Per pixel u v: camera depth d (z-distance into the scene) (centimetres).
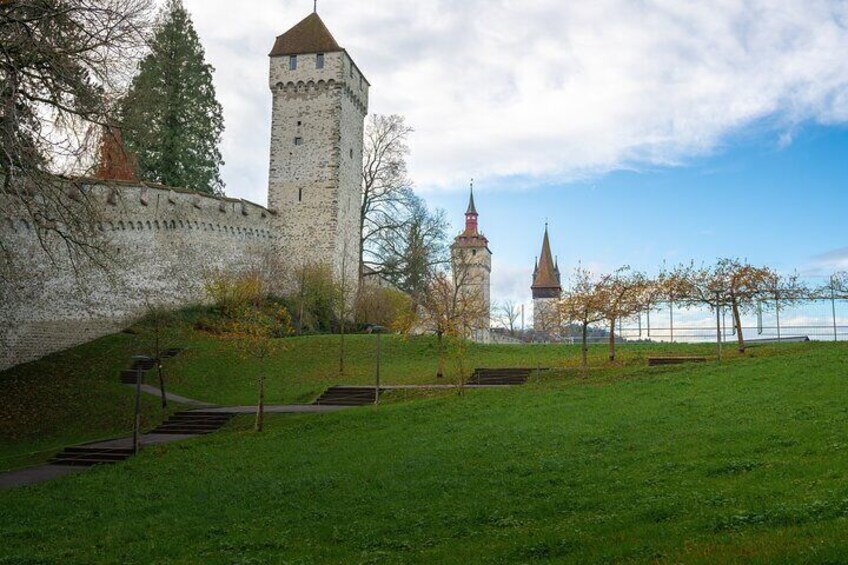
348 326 6059
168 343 4431
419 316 4962
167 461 2411
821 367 2791
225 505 1667
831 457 1430
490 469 1730
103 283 4766
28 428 3403
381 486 1686
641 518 1168
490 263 12019
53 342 4447
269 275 5991
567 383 3347
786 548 886
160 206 5188
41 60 2073
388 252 6725
